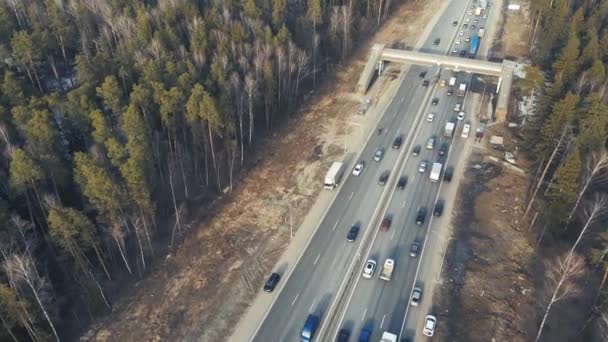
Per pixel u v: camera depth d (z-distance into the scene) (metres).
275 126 106.69
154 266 74.94
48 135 73.06
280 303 67.81
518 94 112.56
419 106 110.88
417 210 82.75
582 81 96.69
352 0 135.75
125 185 70.06
